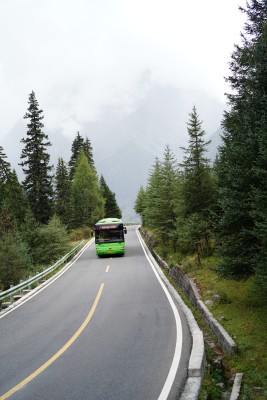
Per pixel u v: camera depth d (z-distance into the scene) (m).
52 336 11.44
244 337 10.59
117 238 35.44
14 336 11.74
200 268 20.47
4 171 57.06
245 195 12.57
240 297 14.62
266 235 10.49
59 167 67.69
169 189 35.66
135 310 14.45
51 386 7.58
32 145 50.31
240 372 8.75
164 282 21.03
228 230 13.33
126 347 9.95
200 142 23.72
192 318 12.70
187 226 21.95
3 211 44.97
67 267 31.06
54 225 43.00
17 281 34.34
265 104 11.82
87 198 72.00
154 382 7.57
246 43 14.74
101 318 13.41
